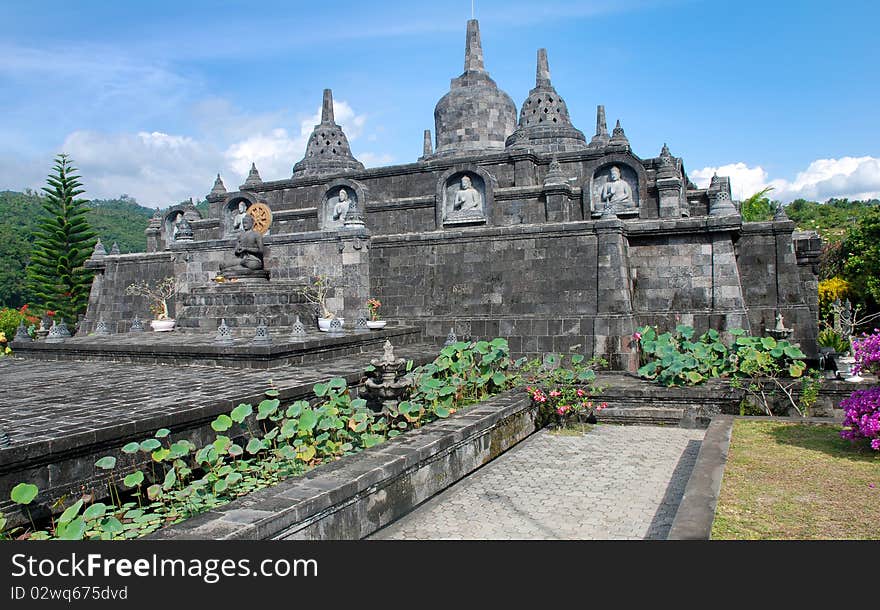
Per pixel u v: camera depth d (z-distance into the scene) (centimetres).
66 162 4294
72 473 852
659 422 1468
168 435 989
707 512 746
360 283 2161
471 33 3269
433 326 2078
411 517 901
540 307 1952
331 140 3456
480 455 1155
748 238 1894
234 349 1509
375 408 1255
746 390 1423
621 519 886
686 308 1855
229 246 2438
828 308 3484
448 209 2611
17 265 6881
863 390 1076
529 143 2817
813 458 982
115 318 2941
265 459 1012
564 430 1437
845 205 7312
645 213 2397
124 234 9788
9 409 1055
